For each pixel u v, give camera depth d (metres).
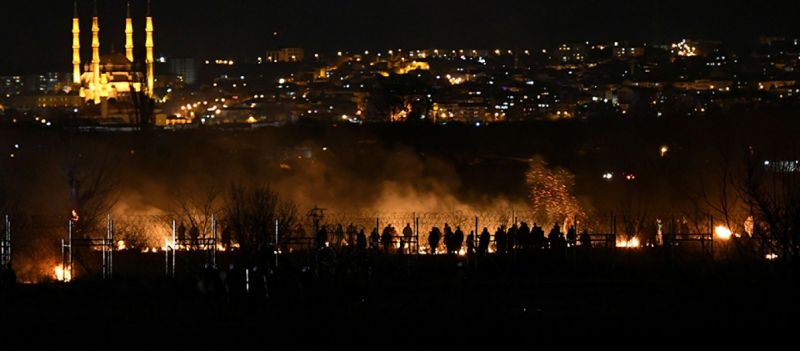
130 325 44.19
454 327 43.69
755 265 54.44
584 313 46.62
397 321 44.75
